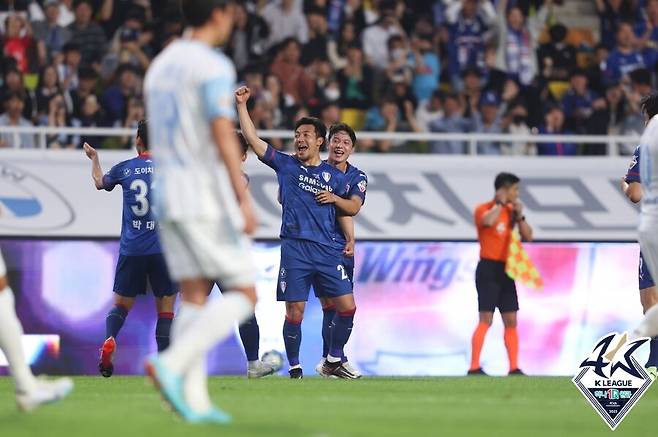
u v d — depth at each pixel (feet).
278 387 109.60
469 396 95.55
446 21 225.76
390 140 203.41
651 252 94.22
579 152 211.00
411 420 68.74
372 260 176.76
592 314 181.06
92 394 97.30
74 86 197.47
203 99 62.64
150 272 128.98
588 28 240.53
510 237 161.89
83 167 174.40
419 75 215.10
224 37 66.44
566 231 182.50
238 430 60.39
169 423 64.34
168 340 129.90
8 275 168.14
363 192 132.77
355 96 209.15
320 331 170.91
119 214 173.68
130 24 204.74
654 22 227.81
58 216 171.42
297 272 130.31
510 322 163.22
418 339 176.24
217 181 63.36
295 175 130.31
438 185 183.32
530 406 83.46
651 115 114.21
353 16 218.18
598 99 214.07
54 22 204.13
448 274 178.81
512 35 222.28
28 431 59.98
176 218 62.64
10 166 172.45
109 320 129.49
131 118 196.44
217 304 63.57
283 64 204.44
